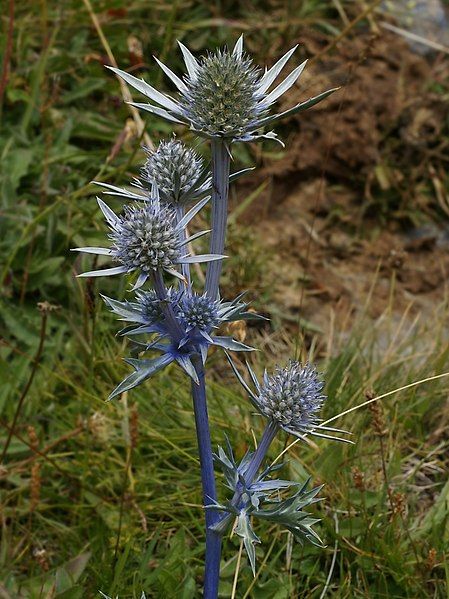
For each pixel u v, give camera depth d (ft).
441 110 2.42
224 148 1.05
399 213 2.34
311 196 2.32
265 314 2.04
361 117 2.35
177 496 1.58
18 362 1.74
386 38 2.49
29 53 2.19
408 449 1.72
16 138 2.04
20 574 1.50
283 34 2.43
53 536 1.56
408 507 1.60
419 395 1.78
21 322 1.79
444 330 2.04
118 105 2.15
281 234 2.25
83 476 1.57
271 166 2.32
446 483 1.58
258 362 1.89
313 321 2.07
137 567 1.48
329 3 2.57
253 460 1.10
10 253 1.85
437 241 2.33
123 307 1.08
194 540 1.54
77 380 1.77
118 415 1.70
